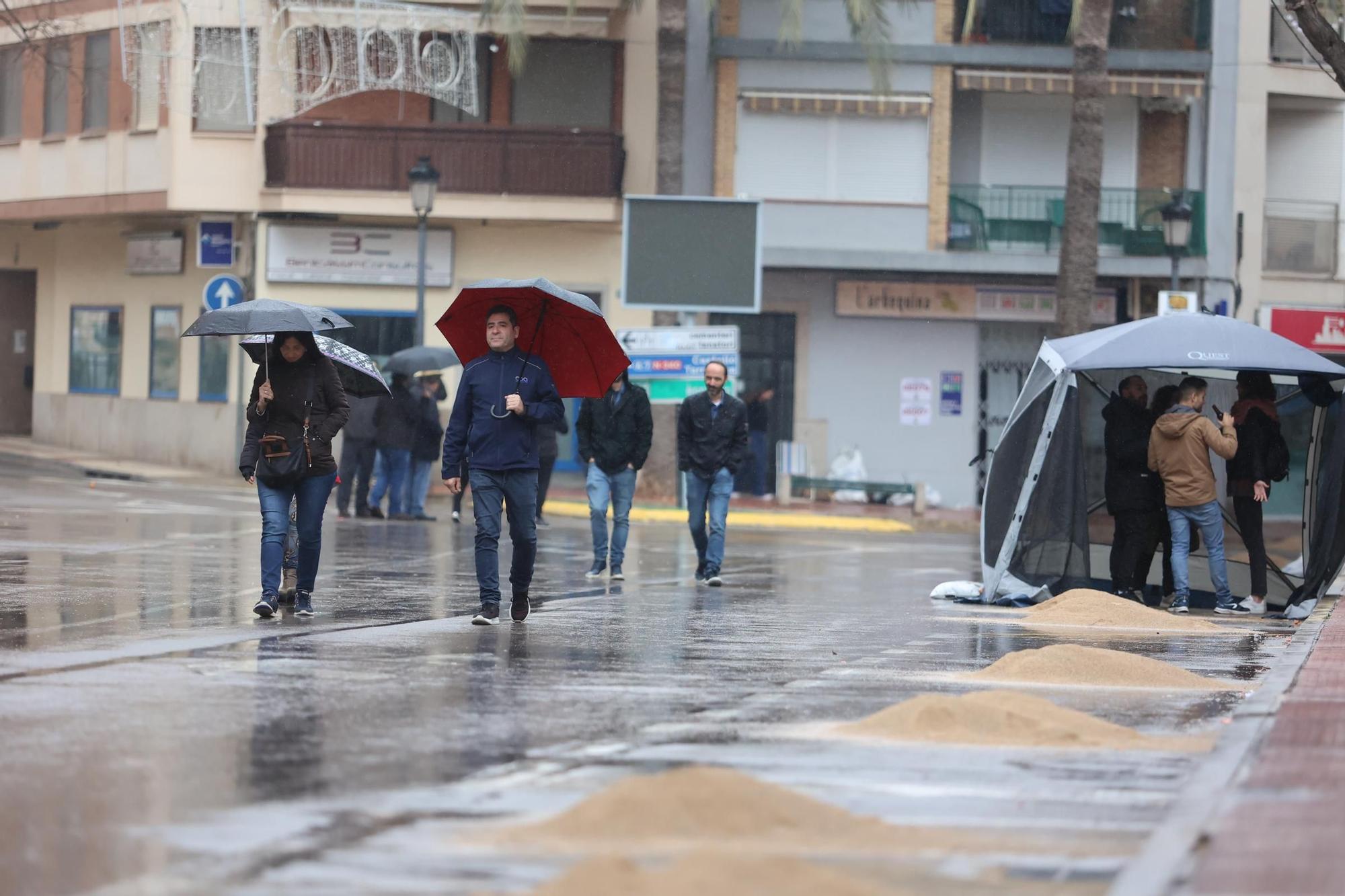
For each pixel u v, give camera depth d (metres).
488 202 93.88
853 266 97.00
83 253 107.12
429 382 74.81
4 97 106.12
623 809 15.63
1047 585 44.47
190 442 99.75
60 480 85.19
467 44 94.50
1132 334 45.00
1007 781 18.72
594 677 27.45
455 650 30.67
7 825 16.06
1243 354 44.25
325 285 96.50
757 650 32.12
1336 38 56.28
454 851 15.05
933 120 97.44
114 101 99.25
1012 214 100.00
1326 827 14.79
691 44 97.38
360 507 73.12
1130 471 45.84
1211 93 100.00
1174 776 19.17
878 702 25.11
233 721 22.05
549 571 51.44
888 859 14.71
